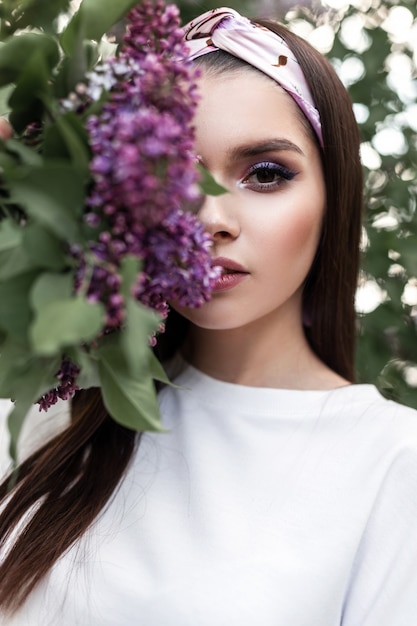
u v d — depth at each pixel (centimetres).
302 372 102
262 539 88
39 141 59
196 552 88
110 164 48
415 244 140
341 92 95
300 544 88
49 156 54
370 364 142
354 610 88
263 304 88
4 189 55
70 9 92
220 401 100
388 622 86
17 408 55
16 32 79
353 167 98
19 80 57
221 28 86
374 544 89
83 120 54
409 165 147
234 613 83
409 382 152
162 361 108
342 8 146
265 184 86
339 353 106
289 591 84
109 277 49
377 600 87
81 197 51
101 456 98
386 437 94
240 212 84
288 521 89
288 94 87
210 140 83
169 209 51
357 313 144
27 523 99
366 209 145
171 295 59
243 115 83
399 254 143
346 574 88
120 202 50
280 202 86
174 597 85
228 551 87
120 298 49
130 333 48
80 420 101
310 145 89
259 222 84
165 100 52
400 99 147
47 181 50
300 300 102
